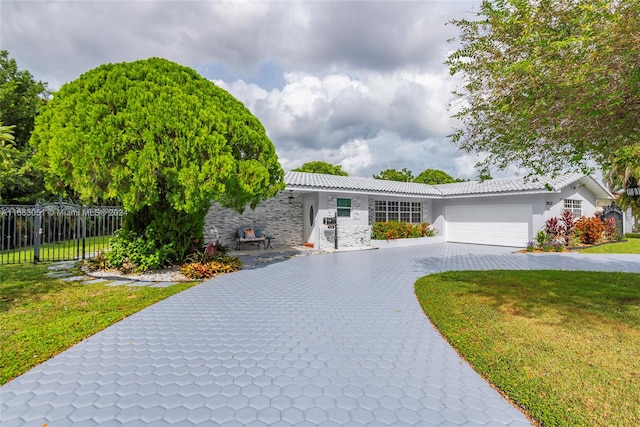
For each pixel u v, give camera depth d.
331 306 6.33
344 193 16.97
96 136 7.38
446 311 5.84
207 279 8.99
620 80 3.98
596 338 4.50
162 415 2.88
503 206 18.22
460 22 5.99
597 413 2.83
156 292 7.38
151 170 7.73
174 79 8.88
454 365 3.86
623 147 5.00
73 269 10.24
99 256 10.38
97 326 5.13
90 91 8.16
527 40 4.45
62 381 3.47
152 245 9.77
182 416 2.87
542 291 7.23
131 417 2.85
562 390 3.20
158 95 8.18
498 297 6.75
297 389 3.32
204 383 3.44
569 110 4.35
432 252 15.35
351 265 11.41
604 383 3.32
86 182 7.63
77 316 5.62
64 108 7.89
